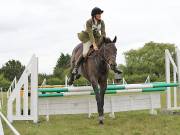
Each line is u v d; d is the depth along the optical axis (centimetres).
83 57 919
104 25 914
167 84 1056
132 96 1055
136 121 905
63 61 4981
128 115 1061
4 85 4053
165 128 782
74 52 1005
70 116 1089
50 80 3372
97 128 805
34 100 925
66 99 1002
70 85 1091
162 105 1356
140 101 1066
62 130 784
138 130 763
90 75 877
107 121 923
